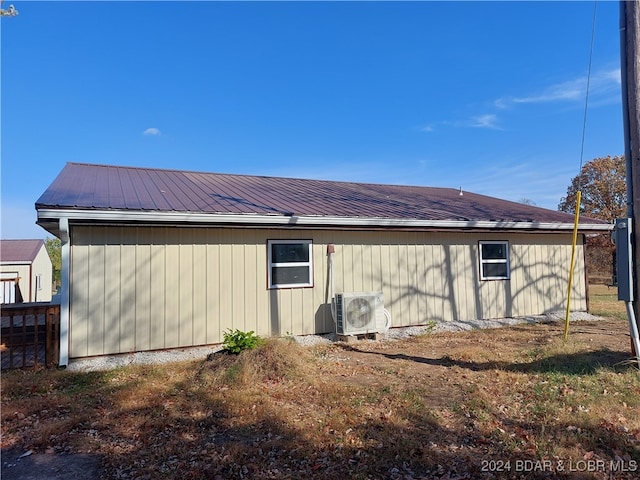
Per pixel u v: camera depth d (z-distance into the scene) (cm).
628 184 613
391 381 574
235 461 350
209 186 1079
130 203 736
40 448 382
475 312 1112
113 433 411
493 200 1539
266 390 533
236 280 845
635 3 609
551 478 323
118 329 744
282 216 809
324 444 379
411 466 343
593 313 1259
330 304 934
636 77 604
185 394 524
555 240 1248
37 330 675
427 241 1062
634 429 402
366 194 1287
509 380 560
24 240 2667
